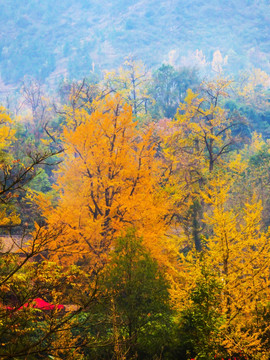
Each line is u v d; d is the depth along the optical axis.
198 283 14.67
